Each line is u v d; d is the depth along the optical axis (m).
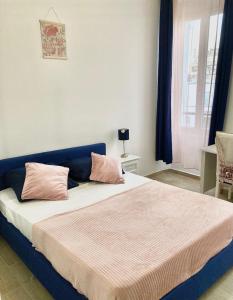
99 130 3.50
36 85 2.82
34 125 2.88
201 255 1.72
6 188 2.69
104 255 1.54
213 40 3.49
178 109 4.09
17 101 2.71
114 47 3.43
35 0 2.66
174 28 3.85
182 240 1.68
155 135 4.30
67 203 2.33
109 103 3.54
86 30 3.11
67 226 1.89
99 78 3.36
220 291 1.88
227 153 2.87
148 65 3.92
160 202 2.28
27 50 2.69
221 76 3.42
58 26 2.87
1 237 2.63
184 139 4.11
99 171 2.84
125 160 3.48
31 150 2.89
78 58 3.10
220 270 1.91
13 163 2.70
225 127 3.64
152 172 4.40
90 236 1.76
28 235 2.00
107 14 3.27
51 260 1.71
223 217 1.96
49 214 2.10
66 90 3.07
